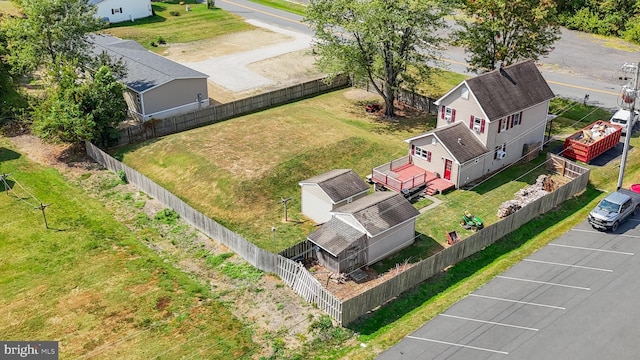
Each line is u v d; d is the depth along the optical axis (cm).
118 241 3675
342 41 5650
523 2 5056
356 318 3002
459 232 3791
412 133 5234
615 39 7456
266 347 2822
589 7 7888
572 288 3222
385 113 5644
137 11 8494
